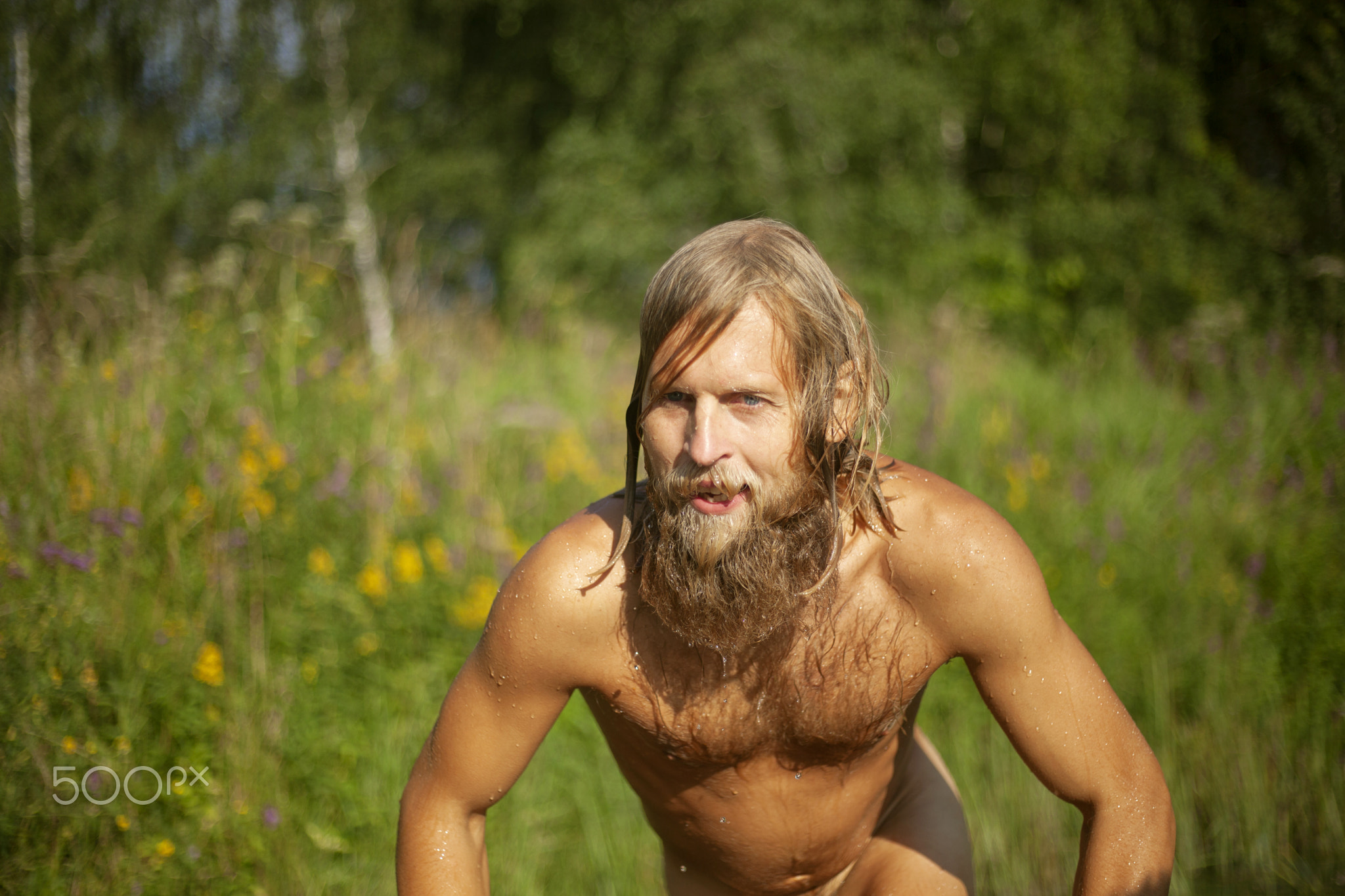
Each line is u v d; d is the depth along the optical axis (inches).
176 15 241.6
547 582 48.3
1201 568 138.3
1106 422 186.7
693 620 44.7
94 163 195.0
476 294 273.7
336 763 104.6
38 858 85.4
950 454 168.4
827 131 347.6
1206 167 298.7
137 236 195.3
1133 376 222.5
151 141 217.3
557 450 170.7
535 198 414.6
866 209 351.6
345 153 319.6
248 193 262.4
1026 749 49.8
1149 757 50.4
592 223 359.6
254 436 130.7
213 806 91.6
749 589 43.7
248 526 116.0
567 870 106.2
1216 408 185.0
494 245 415.2
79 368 130.1
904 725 56.0
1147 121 316.2
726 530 43.1
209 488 117.4
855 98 345.7
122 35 219.5
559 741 111.6
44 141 182.5
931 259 337.4
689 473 42.9
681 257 43.5
